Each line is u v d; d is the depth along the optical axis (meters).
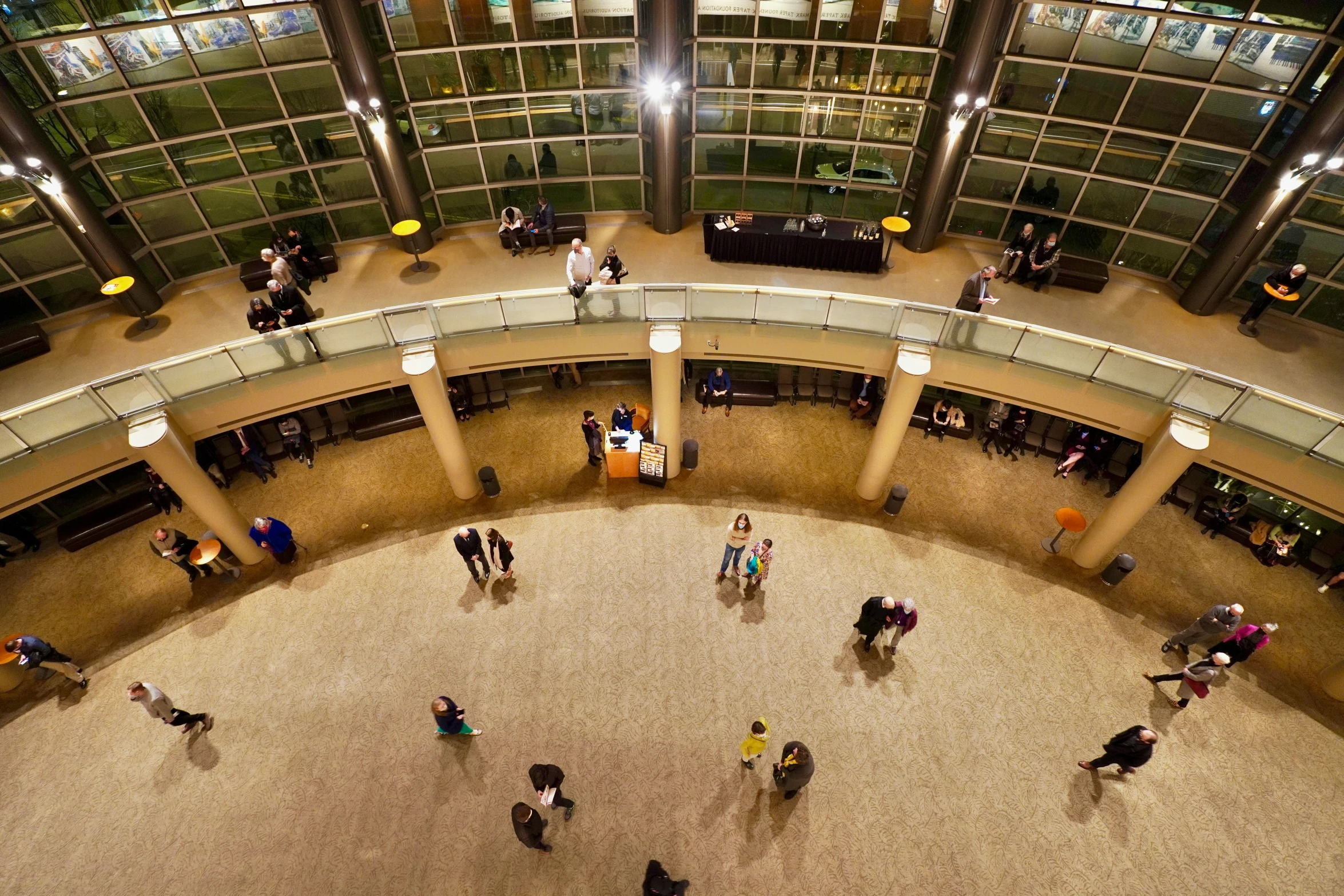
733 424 16.08
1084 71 12.94
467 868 9.51
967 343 12.09
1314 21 11.04
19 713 11.25
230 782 10.39
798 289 12.48
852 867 9.48
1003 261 14.58
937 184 14.56
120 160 13.13
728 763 10.45
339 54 13.20
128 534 13.96
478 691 11.34
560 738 10.76
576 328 12.91
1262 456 10.60
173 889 9.41
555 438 15.83
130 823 10.02
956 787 10.23
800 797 10.10
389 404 16.61
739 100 15.25
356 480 14.90
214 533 12.73
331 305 14.38
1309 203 12.05
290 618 12.45
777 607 12.48
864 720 10.96
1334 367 12.56
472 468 14.41
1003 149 14.51
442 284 14.94
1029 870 9.48
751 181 16.58
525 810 8.50
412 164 15.21
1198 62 12.20
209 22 12.37
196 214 14.30
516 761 10.52
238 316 14.12
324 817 10.02
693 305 12.69
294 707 11.22
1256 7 11.30
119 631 12.34
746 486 14.65
